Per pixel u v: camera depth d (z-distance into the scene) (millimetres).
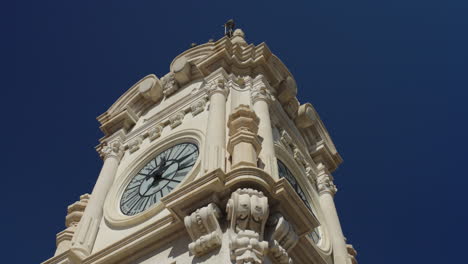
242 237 16703
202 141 23547
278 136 26625
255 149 20500
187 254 18375
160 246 19641
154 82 30531
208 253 17547
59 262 21297
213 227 17734
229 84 26406
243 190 17734
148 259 19484
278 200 18219
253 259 16125
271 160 21141
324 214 26609
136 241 19922
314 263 20031
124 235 21812
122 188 25000
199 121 25422
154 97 30484
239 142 20344
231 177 18312
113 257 20172
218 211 18047
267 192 18156
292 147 27766
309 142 30766
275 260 17359
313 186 27812
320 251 23266
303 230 18875
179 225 19250
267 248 16766
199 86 28484
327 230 25609
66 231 24094
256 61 27938
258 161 20844
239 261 16172
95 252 21281
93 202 24406
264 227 17719
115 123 29938
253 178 18047
